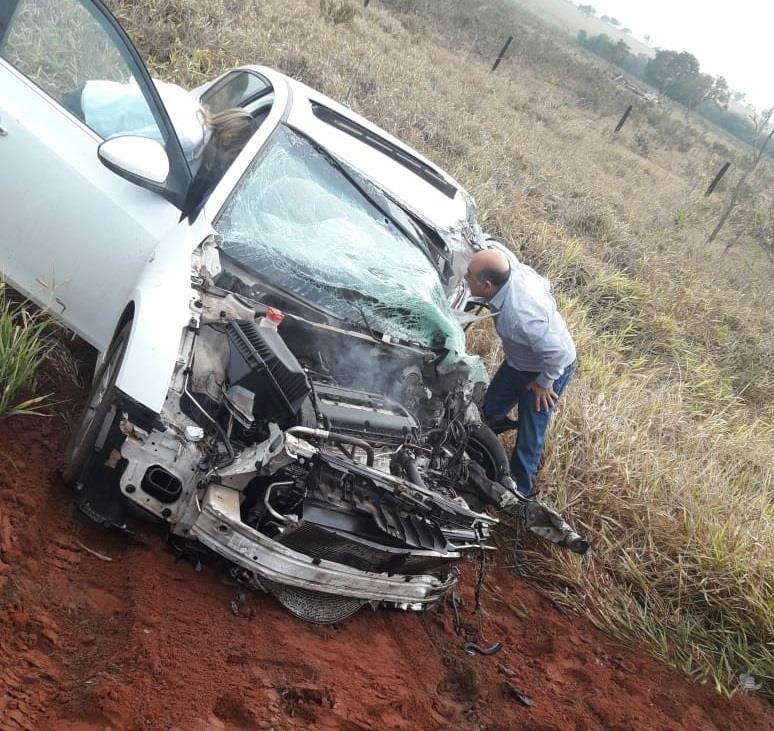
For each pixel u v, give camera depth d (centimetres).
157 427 307
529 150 1315
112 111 396
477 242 502
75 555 317
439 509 342
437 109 1188
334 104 513
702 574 517
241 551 309
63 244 382
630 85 3816
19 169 381
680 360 855
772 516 596
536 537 509
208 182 404
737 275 1270
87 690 263
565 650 441
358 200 443
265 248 388
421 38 1864
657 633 488
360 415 351
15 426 362
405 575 344
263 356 323
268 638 326
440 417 404
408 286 418
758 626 502
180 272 342
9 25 392
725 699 465
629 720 405
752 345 991
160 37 865
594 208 1134
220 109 516
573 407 587
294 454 303
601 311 859
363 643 361
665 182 1825
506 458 448
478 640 414
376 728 313
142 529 337
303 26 1195
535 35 3447
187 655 296
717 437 689
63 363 409
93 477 317
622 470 553
